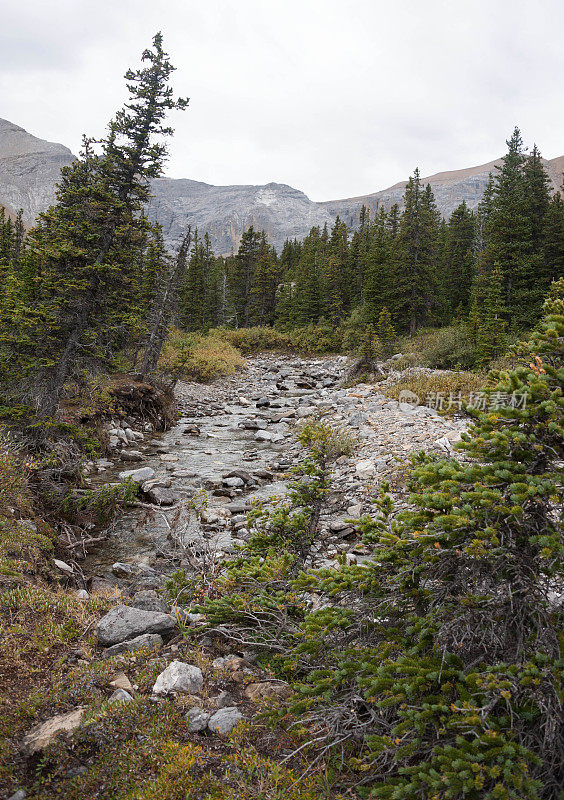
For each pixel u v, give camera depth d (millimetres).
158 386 25125
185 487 13930
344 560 4738
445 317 51062
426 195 60250
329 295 59000
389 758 3383
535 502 3283
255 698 4469
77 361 13977
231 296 70062
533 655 3139
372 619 4207
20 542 7191
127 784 3439
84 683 4484
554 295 4109
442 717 3045
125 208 14203
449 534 3539
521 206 37500
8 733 3797
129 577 8258
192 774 3547
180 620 5875
